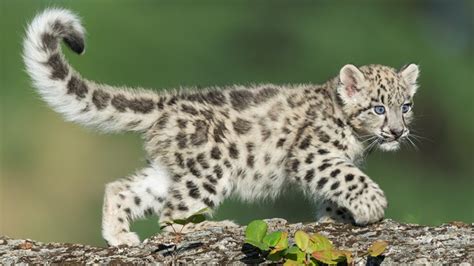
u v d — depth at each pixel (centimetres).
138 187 2977
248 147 2995
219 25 6825
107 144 6278
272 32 6850
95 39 6650
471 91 6869
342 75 3025
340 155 3019
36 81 2986
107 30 6688
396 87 3047
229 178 2986
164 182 2986
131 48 6688
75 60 6550
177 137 2964
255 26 6838
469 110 6812
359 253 2384
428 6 7362
